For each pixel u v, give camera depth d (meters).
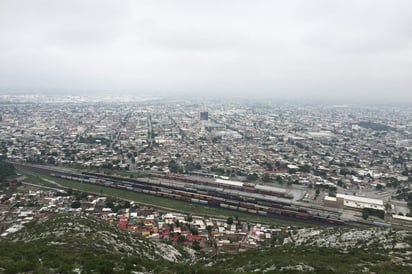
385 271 72.88
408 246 99.38
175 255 120.75
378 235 113.12
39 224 123.88
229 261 95.44
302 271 72.94
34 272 57.56
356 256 88.69
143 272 68.00
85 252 77.88
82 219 123.69
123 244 103.12
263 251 105.38
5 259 63.25
